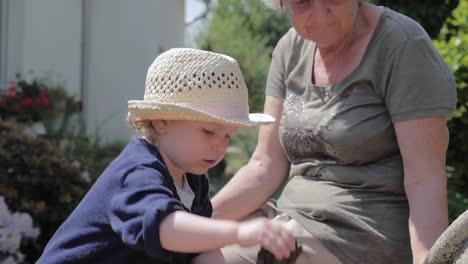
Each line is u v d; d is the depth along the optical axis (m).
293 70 3.46
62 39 8.77
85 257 2.50
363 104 3.15
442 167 3.01
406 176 3.01
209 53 2.60
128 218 2.28
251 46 12.88
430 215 2.89
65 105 8.12
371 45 3.16
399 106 3.03
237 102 2.58
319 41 3.23
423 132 2.99
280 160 3.57
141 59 9.02
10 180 5.45
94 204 2.50
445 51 5.09
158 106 2.50
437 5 7.70
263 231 2.10
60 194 5.55
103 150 7.60
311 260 3.14
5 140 5.59
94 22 9.13
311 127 3.25
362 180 3.15
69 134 7.85
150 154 2.51
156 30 9.08
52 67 8.66
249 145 9.81
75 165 5.72
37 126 7.86
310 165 3.32
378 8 3.27
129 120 2.66
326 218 3.17
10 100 7.72
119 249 2.49
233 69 2.60
